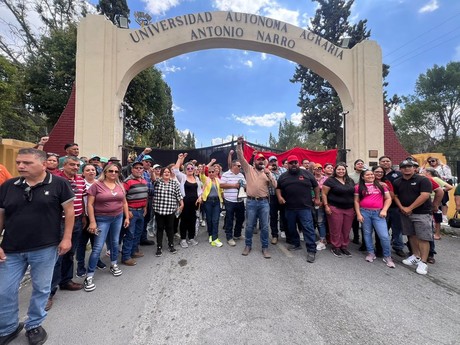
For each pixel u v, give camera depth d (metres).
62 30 14.30
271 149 9.30
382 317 2.75
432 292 3.36
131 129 18.83
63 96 13.61
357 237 5.58
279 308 2.91
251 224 4.70
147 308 2.96
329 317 2.74
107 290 3.41
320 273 3.90
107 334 2.50
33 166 2.41
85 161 5.72
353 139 9.42
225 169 8.89
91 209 3.52
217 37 8.58
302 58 9.42
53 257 2.57
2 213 2.43
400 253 4.86
